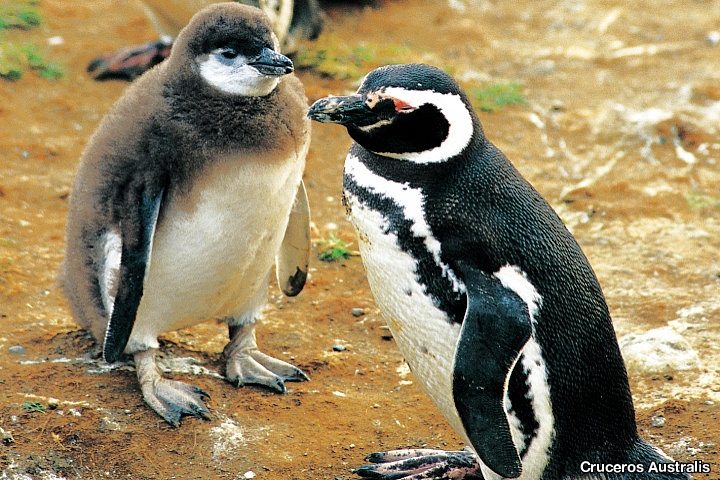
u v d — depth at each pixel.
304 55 16.14
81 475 7.98
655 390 9.20
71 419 8.48
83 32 16.97
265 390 9.20
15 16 16.95
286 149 8.34
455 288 6.79
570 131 14.81
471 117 6.91
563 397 6.91
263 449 8.36
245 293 9.10
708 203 12.91
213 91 8.20
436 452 8.10
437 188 6.80
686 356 9.59
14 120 14.05
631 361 9.55
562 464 7.14
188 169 8.16
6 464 7.96
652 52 17.45
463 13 18.88
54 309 10.29
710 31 18.31
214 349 9.90
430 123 6.71
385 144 6.79
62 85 15.17
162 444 8.35
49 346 9.61
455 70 16.48
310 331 10.30
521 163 13.96
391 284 7.00
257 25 8.31
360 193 6.97
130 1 18.41
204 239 8.35
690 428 8.56
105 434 8.37
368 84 6.80
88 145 9.04
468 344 6.54
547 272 6.83
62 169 13.14
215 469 8.12
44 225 11.89
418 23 18.27
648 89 16.14
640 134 14.52
